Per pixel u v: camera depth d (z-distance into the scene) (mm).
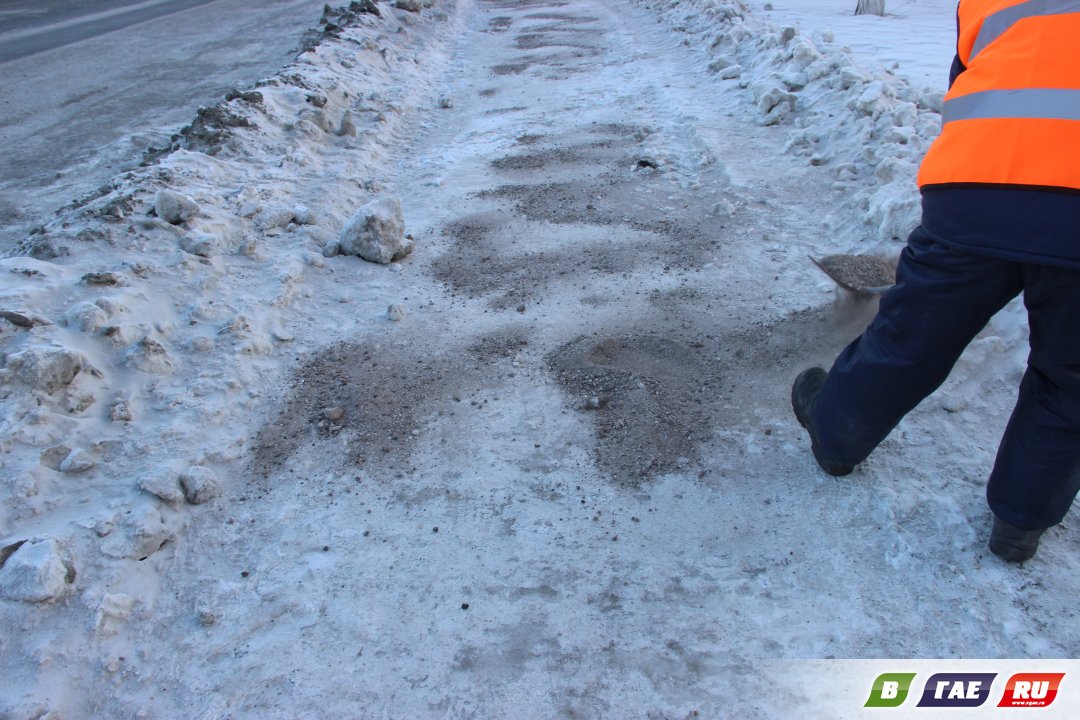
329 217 4727
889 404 2182
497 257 4375
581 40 10594
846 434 2322
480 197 5293
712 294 3846
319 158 5770
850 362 2260
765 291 3834
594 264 4234
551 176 5629
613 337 3504
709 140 5969
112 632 2137
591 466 2732
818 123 5871
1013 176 1763
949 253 1922
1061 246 1724
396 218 4328
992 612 2092
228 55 10234
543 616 2184
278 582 2316
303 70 7367
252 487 2689
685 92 7434
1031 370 2023
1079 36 1727
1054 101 1729
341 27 9719
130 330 3219
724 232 4551
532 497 2611
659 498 2580
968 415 2830
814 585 2230
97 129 7219
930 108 5723
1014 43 1833
